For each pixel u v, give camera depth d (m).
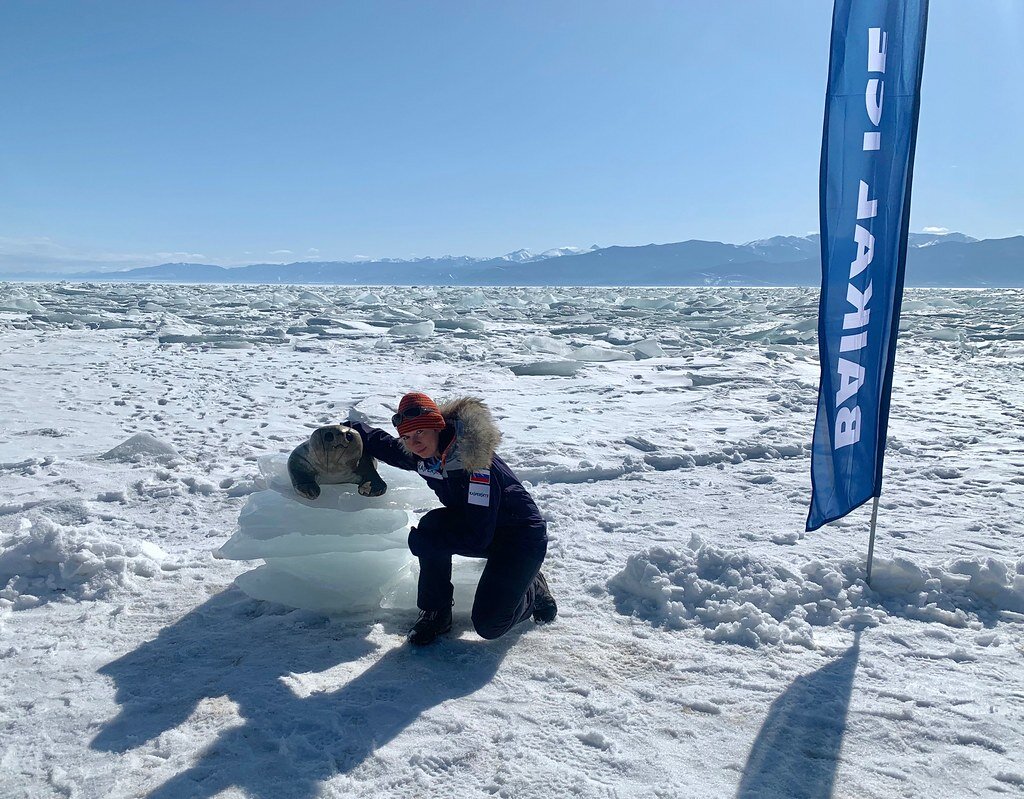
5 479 5.50
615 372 12.48
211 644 3.05
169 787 2.15
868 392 3.34
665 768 2.26
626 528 4.62
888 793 2.16
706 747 2.38
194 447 6.59
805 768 2.27
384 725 2.48
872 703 2.63
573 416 8.42
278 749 2.34
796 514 4.91
